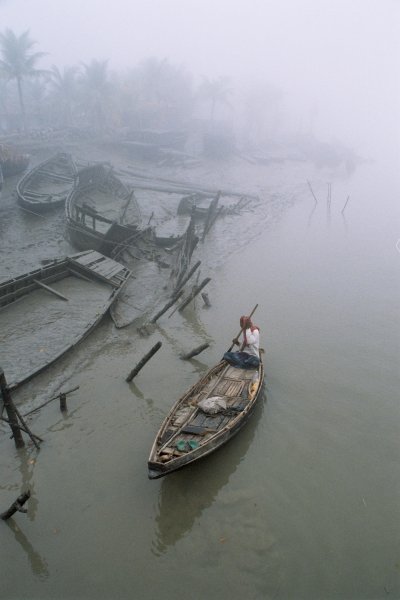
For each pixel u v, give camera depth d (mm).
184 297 19172
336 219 37906
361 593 7617
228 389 11812
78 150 49625
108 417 11578
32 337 14000
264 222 34625
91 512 8891
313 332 17016
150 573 7785
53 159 37812
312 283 22344
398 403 12984
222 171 54281
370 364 14977
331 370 14445
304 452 10867
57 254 22672
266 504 9320
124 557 8055
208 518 8906
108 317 16750
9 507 8867
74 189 28312
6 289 15398
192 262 23672
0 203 29406
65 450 10383
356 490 9852
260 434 11320
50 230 25891
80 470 9867
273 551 8297
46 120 59375
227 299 19656
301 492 9688
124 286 19297
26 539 8305
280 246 28703
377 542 8633
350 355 15484
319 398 12953
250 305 19188
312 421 11969
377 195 51156
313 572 7949
